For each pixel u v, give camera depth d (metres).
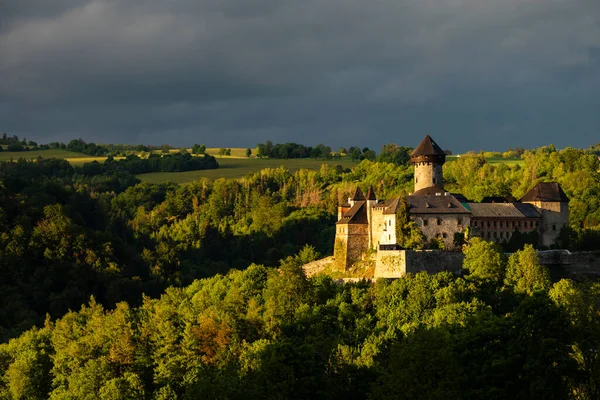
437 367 147.88
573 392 148.88
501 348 153.12
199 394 152.12
